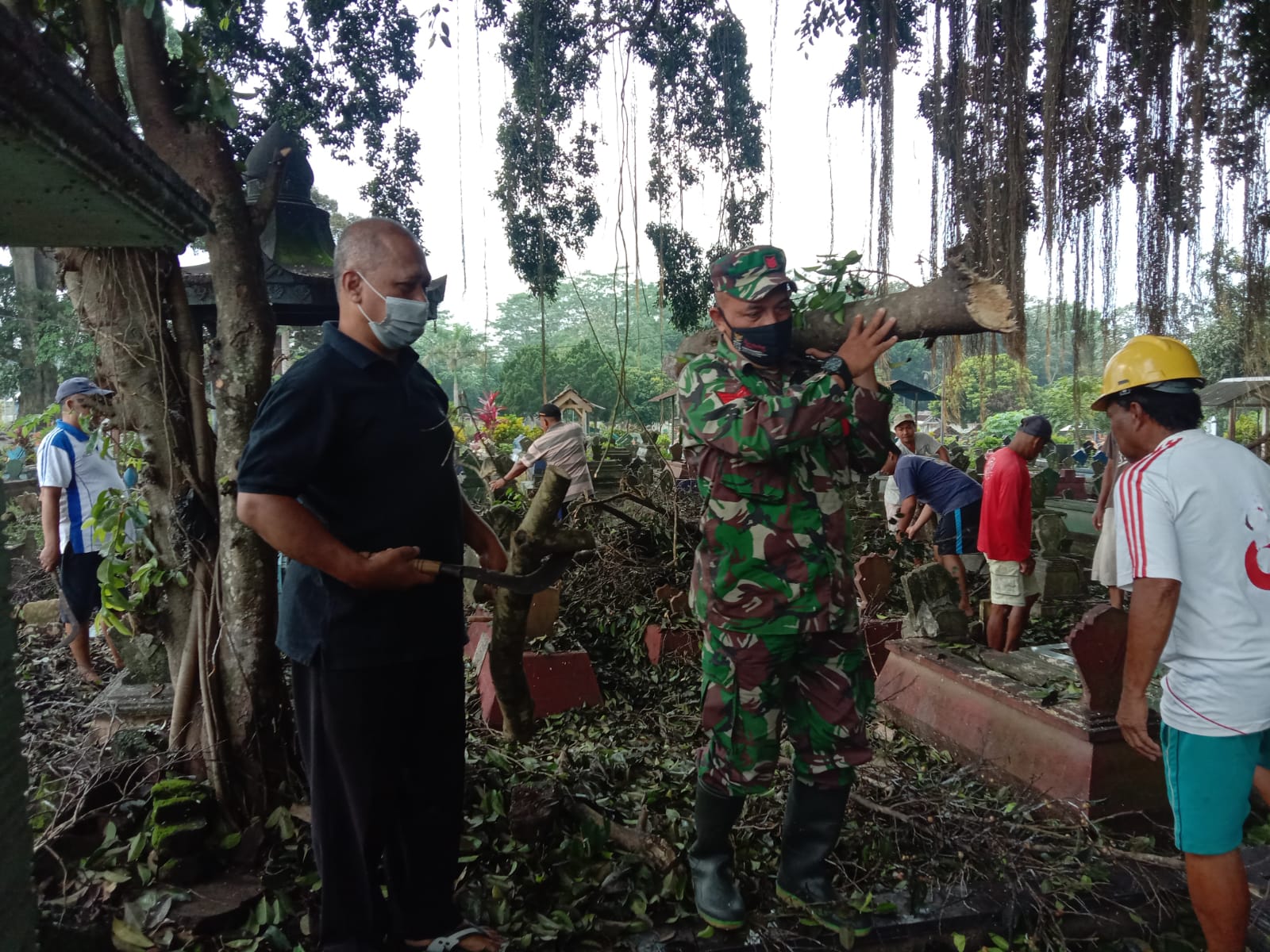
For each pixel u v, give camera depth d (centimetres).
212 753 258
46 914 224
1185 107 570
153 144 256
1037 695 340
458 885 246
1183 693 215
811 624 218
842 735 227
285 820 258
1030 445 475
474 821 271
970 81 572
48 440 450
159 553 269
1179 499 212
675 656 523
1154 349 228
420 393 212
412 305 193
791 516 220
